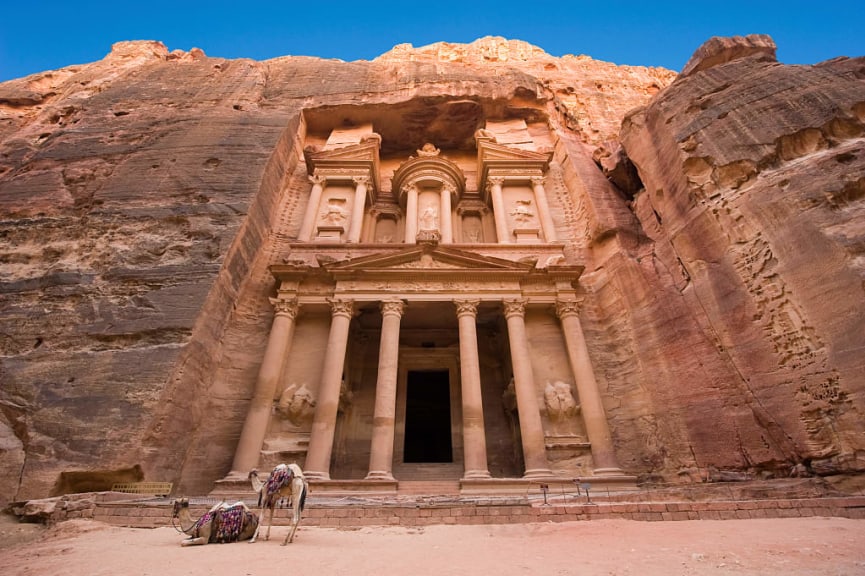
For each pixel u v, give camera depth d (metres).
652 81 31.70
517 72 27.84
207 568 4.59
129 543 6.53
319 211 21.73
